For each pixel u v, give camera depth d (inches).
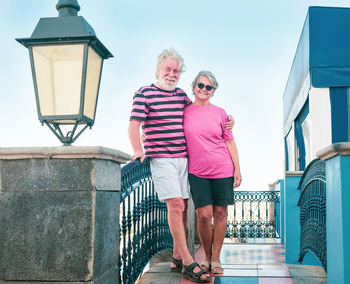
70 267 90.6
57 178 93.3
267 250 322.7
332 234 106.5
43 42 110.8
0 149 93.7
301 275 143.2
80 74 110.7
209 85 136.6
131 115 128.2
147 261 150.9
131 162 129.4
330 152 101.3
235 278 138.9
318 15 267.9
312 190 182.4
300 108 323.3
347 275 94.3
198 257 260.8
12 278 92.3
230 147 142.6
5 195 94.8
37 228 92.8
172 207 129.7
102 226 96.3
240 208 419.5
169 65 129.3
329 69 263.9
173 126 131.2
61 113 110.7
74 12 120.1
